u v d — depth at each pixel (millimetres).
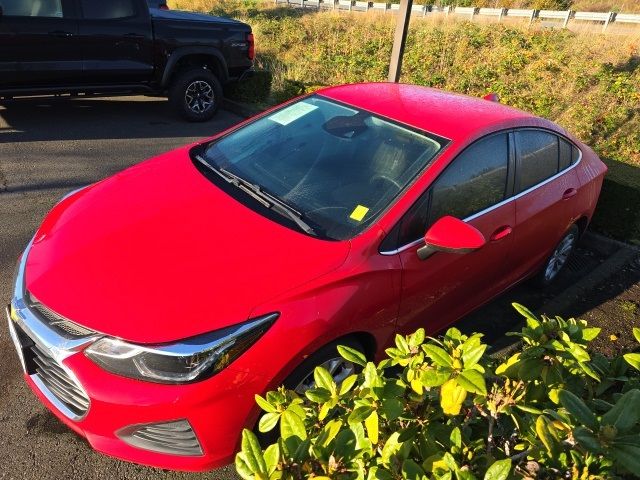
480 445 1499
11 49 6062
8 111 7383
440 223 2574
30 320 2277
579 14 19609
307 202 2814
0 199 4785
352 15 18781
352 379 1508
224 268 2320
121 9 6660
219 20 7727
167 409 2045
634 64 11086
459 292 3148
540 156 3586
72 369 2125
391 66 6168
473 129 3051
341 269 2414
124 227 2596
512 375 1565
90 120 7352
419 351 1600
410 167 2869
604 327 3842
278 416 1528
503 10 21859
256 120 3650
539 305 4066
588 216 4270
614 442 1259
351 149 3080
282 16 18531
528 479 1410
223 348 2074
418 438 1494
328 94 3605
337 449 1346
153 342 2041
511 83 10133
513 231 3314
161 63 7164
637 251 4820
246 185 2957
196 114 7680
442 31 14609
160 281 2250
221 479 2449
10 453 2459
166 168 3217
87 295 2219
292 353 2205
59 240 2590
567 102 8797
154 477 2418
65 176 5406
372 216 2688
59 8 6250
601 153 6910
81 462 2451
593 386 1748
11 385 2822
